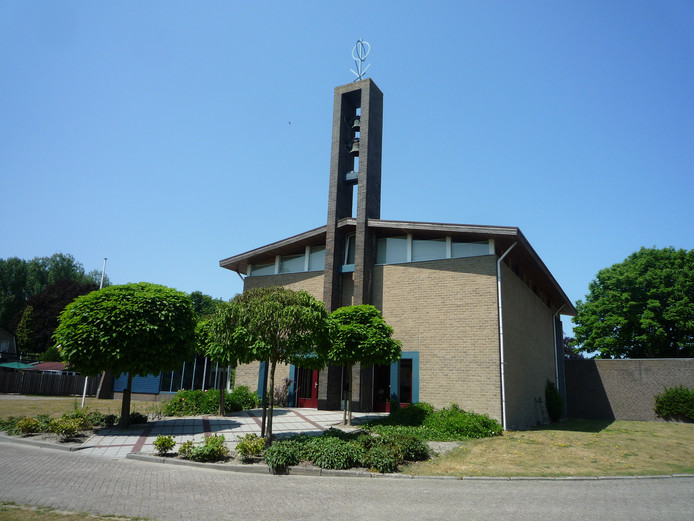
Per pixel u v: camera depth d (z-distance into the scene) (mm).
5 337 44406
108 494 7355
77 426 12672
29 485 7699
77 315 13438
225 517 6379
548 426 20438
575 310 29188
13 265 56531
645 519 6863
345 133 22688
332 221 21047
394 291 19391
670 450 14070
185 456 10398
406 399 18281
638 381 26391
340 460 9812
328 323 12156
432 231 18734
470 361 17094
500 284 17172
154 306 13734
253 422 15695
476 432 14289
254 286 23578
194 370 25578
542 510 7203
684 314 34156
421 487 8648
